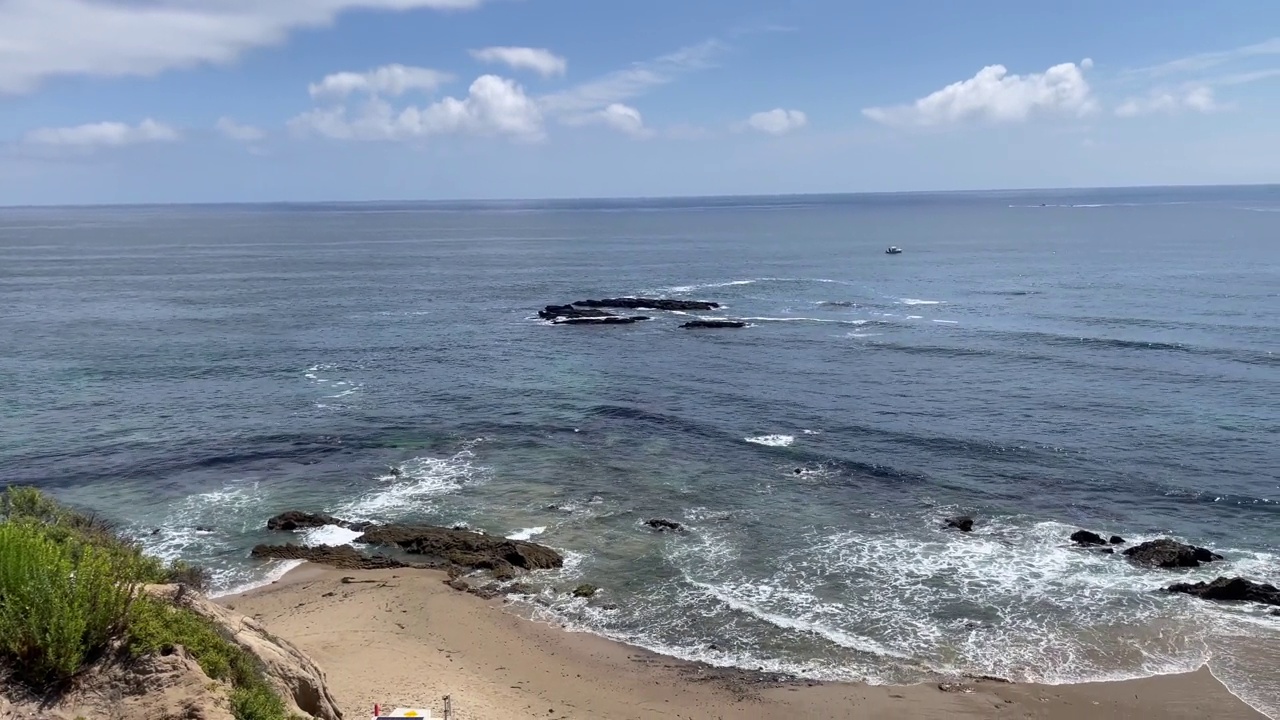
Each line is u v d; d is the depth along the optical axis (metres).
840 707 25.33
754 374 64.62
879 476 43.34
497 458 46.66
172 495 41.44
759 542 36.28
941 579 32.84
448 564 34.53
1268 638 28.41
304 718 16.92
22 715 13.36
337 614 30.45
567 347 75.94
